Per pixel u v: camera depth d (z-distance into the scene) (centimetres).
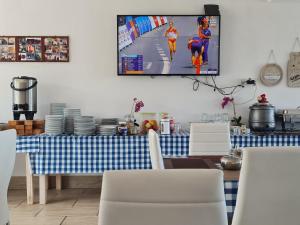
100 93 479
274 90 482
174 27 464
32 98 435
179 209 121
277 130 452
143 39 465
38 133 416
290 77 479
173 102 480
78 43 476
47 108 477
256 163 163
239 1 476
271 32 478
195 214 121
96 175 490
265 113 435
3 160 217
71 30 475
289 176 164
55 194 457
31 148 401
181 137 417
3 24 471
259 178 164
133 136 409
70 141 404
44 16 473
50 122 410
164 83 479
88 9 474
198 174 123
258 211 166
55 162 404
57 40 474
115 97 479
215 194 122
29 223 349
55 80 477
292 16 477
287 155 163
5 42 472
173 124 442
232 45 478
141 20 464
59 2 473
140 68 468
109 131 416
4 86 474
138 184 122
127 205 121
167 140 417
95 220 358
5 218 228
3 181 221
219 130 339
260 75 479
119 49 466
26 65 476
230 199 190
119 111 480
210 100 480
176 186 122
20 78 429
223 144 337
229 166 224
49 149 403
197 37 464
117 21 464
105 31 476
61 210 390
